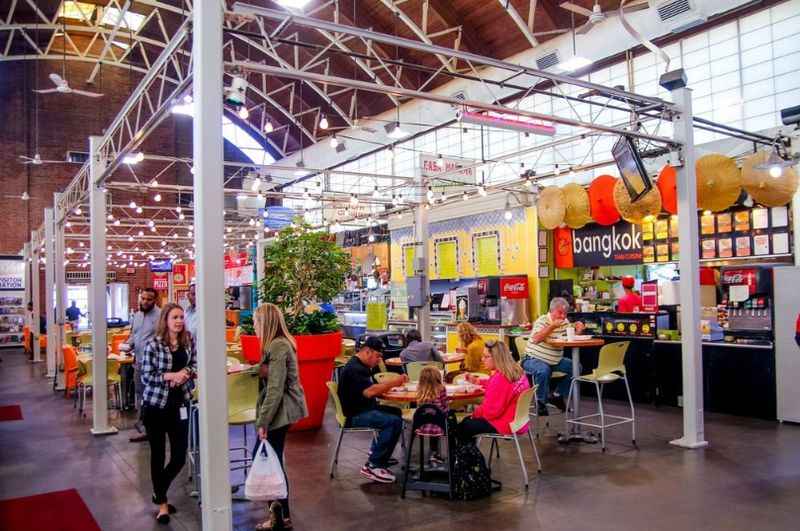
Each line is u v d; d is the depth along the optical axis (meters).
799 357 7.29
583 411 8.38
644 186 6.81
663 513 4.51
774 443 6.47
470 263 14.13
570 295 11.79
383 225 18.55
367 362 5.68
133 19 19.59
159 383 4.61
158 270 22.59
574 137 10.09
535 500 4.85
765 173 8.06
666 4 10.70
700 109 11.62
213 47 3.96
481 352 7.40
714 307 9.02
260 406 4.30
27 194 21.67
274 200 22.73
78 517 4.77
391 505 4.80
